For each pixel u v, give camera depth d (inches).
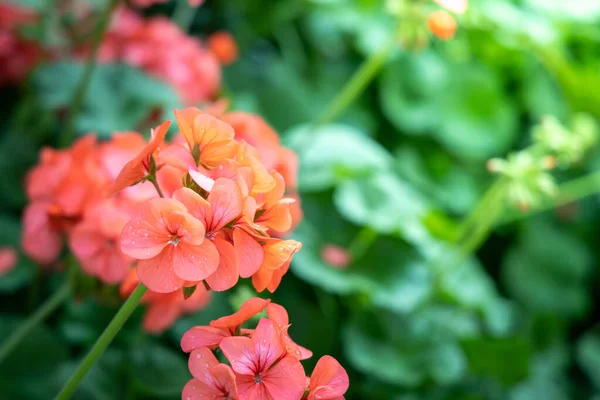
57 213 32.4
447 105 73.8
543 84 80.7
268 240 26.6
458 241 59.4
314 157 55.7
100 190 32.1
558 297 71.9
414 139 73.1
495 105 76.4
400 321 53.9
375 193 55.1
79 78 45.7
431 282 54.1
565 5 78.5
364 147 58.6
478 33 75.0
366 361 50.7
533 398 63.3
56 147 48.5
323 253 53.9
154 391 37.8
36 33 46.9
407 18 48.6
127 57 49.2
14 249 41.6
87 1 50.6
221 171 27.1
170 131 43.9
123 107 45.3
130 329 40.6
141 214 26.1
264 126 35.4
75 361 39.9
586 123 50.1
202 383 26.2
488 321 59.3
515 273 71.3
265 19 70.8
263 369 26.5
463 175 74.0
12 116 53.6
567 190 74.4
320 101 69.9
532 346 67.0
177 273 26.1
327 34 73.9
